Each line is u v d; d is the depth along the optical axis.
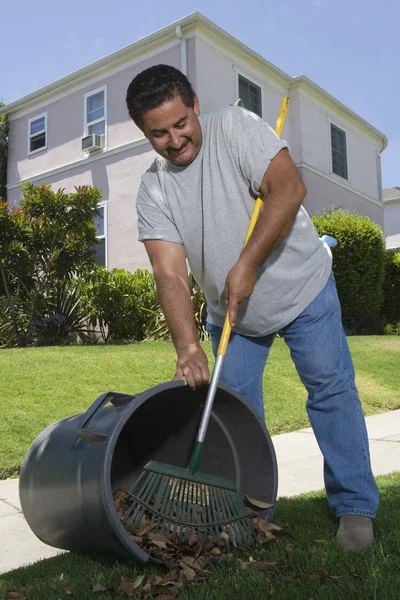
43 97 15.89
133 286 10.63
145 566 2.20
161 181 2.64
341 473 2.55
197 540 2.26
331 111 16.95
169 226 2.66
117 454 2.77
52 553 2.73
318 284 2.62
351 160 17.91
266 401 6.29
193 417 2.66
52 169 15.61
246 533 2.39
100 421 2.30
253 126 2.48
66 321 10.37
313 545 2.35
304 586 1.98
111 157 14.41
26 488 2.46
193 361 2.40
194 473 2.39
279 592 1.94
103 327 10.70
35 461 2.45
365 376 7.79
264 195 2.48
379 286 12.97
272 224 2.34
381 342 10.17
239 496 2.57
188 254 2.70
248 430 2.55
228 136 2.50
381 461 4.27
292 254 2.57
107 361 7.39
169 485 2.37
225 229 2.57
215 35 13.40
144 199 2.70
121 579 2.08
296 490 3.58
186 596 1.92
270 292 2.58
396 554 2.25
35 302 10.01
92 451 2.20
